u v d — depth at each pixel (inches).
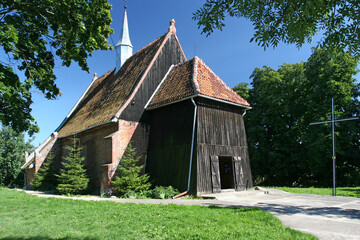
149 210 344.2
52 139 988.6
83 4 331.9
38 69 347.3
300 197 514.0
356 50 169.8
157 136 671.1
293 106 1074.7
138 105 694.5
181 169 577.9
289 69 1145.4
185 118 601.3
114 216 315.6
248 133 1208.8
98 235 243.3
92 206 395.9
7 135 1459.2
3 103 331.0
